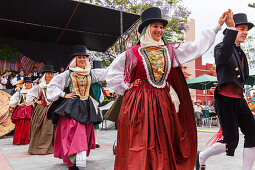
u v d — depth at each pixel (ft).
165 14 41.09
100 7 31.07
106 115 12.12
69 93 11.28
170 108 7.04
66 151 10.05
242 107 7.89
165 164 6.19
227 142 7.75
